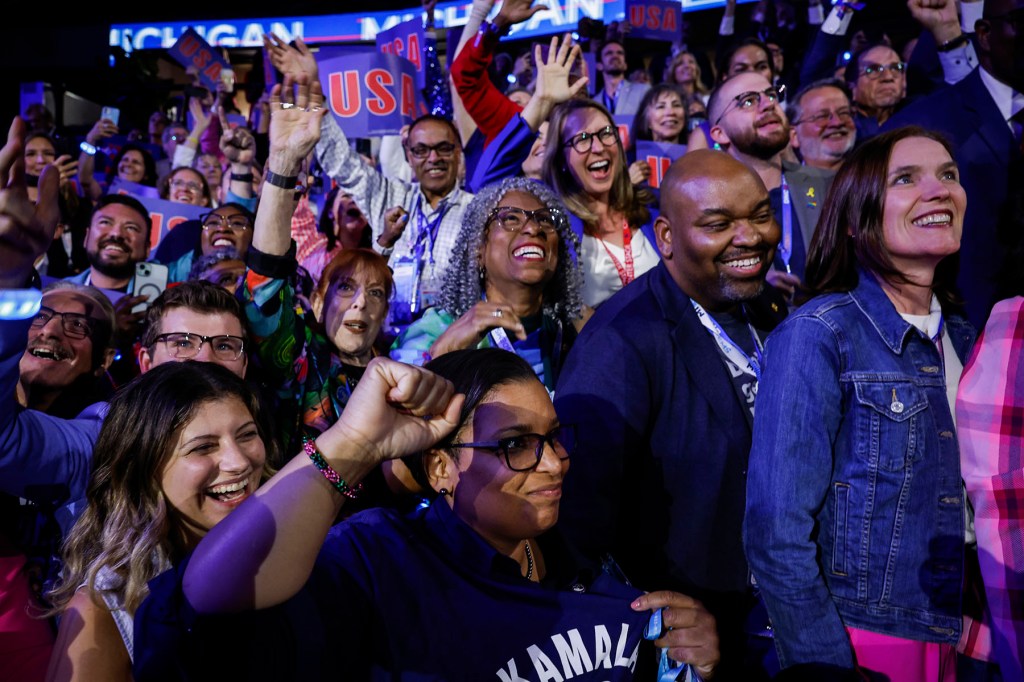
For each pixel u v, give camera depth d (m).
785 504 1.79
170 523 1.69
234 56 12.81
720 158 2.19
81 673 1.52
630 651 1.49
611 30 6.55
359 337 2.98
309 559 1.09
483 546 1.42
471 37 4.14
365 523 1.40
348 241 4.66
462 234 2.77
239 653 1.08
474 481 1.40
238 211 4.26
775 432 1.83
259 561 1.06
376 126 4.65
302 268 3.87
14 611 1.91
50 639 1.95
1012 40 3.49
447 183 4.06
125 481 1.66
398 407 1.14
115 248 3.96
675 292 2.24
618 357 2.12
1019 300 1.95
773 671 2.01
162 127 9.12
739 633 2.09
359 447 1.11
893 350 1.87
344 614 1.27
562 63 3.83
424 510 1.52
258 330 2.49
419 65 5.08
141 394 1.68
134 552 1.59
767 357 1.93
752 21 6.71
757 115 3.68
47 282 4.12
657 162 4.67
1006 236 3.00
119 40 12.53
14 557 1.94
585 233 3.50
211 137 7.31
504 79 7.17
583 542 1.99
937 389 1.87
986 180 3.39
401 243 4.04
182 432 1.66
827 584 1.86
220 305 2.37
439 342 2.20
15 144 1.41
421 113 4.91
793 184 3.71
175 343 2.31
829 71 5.07
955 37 4.04
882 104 4.91
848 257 2.00
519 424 1.38
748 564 2.05
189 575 1.07
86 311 2.49
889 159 1.92
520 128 3.79
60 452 1.97
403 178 5.54
